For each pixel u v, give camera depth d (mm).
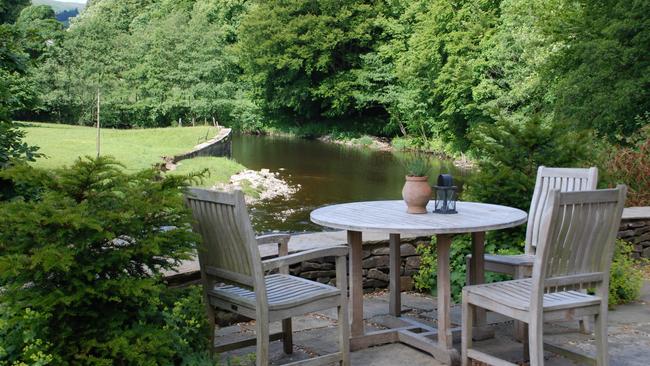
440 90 29641
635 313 4816
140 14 53969
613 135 13703
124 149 22422
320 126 39906
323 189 19859
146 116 39844
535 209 4543
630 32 13562
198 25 41250
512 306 3193
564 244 3115
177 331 3299
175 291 3504
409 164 3996
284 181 21328
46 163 18016
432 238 5453
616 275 5043
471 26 27219
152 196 3160
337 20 37969
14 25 5348
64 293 2949
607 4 14820
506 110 23219
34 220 2818
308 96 40156
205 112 40500
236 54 42750
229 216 3219
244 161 26641
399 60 34062
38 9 39844
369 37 36812
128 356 2928
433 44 29484
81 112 36625
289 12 39531
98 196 3078
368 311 4848
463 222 3602
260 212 16125
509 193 5367
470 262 4199
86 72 36250
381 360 3764
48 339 2975
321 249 3361
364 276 5379
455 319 4613
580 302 3215
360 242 3984
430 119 31547
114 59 38250
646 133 10352
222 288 3562
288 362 3779
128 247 3064
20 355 2932
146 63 39469
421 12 32094
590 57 13820
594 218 3162
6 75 5398
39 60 5656
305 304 3293
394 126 35688
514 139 5680
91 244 3014
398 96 34469
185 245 3252
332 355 3420
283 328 3902
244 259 3232
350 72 38188
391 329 4109
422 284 5363
